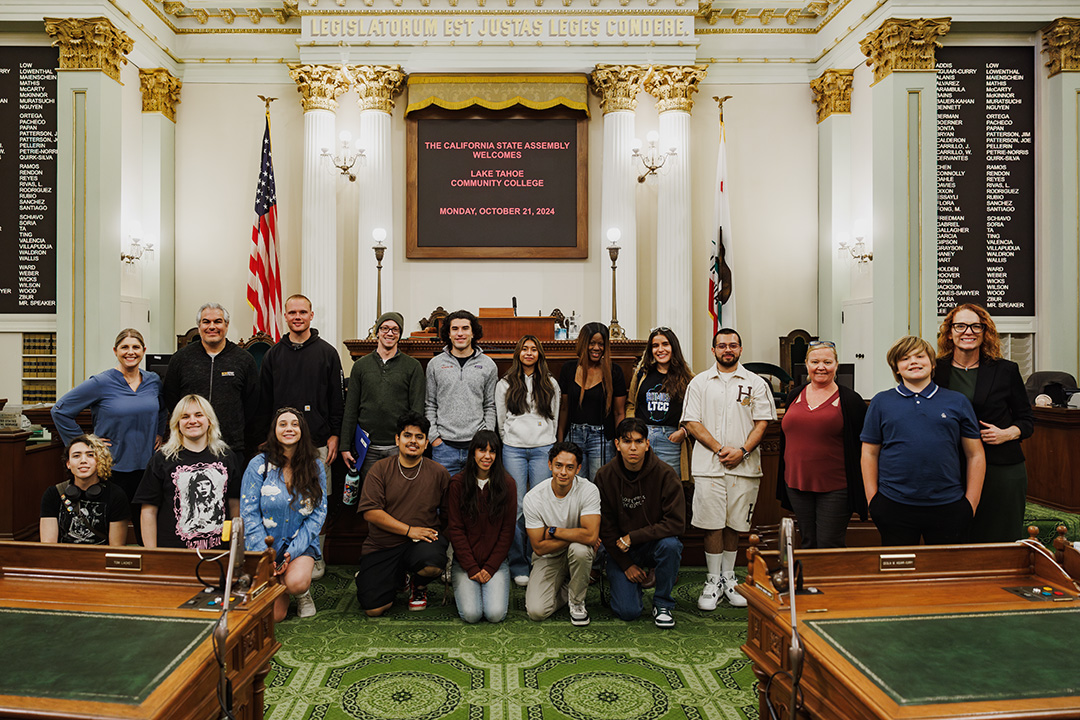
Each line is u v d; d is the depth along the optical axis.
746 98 8.71
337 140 8.36
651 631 3.52
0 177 7.10
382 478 3.75
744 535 4.41
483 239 8.57
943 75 7.24
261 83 8.55
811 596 2.11
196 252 8.51
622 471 3.65
